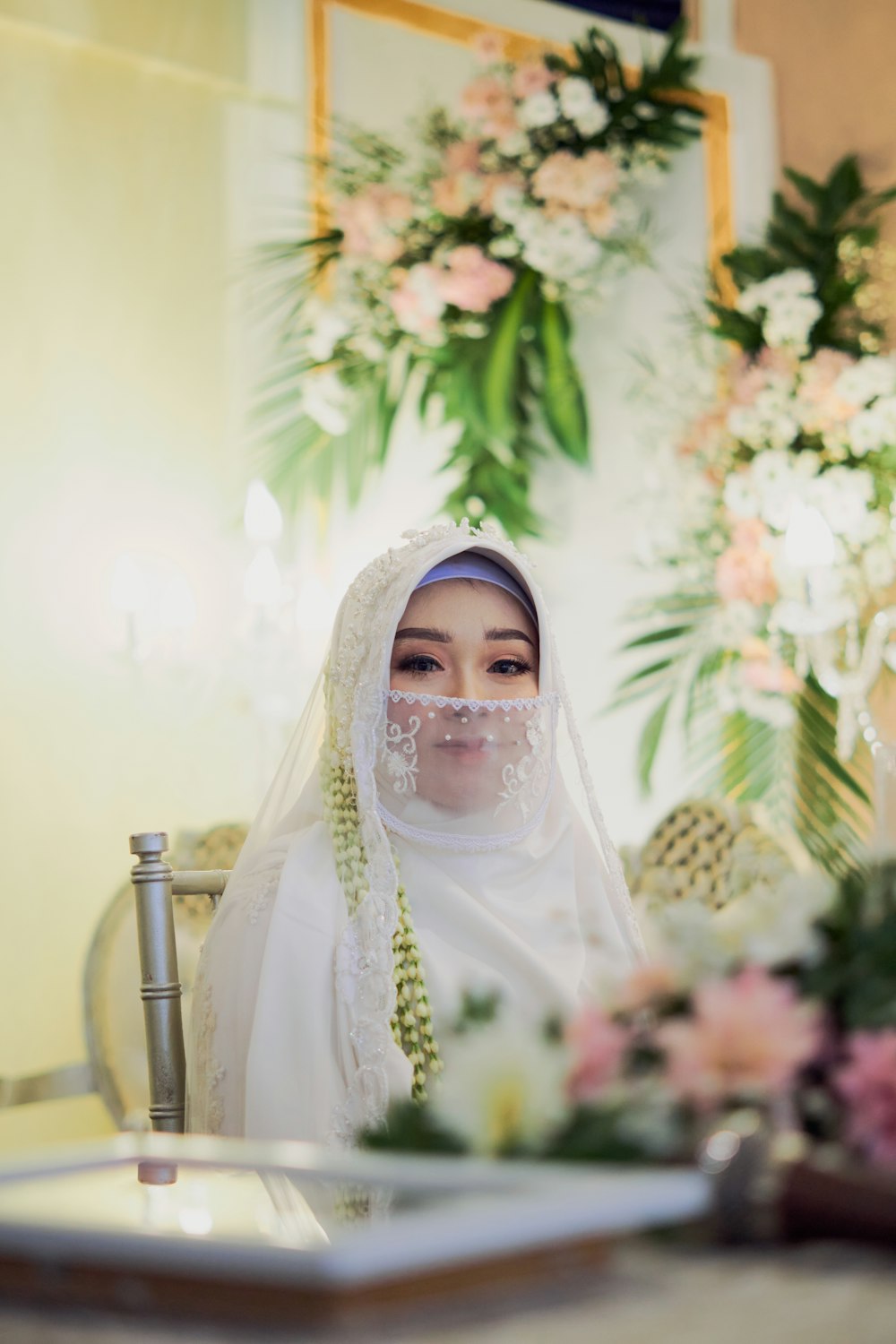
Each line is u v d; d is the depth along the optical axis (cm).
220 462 404
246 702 398
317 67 413
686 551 401
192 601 394
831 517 372
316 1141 158
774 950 74
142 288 398
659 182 424
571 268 406
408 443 417
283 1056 163
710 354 412
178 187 404
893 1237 62
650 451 416
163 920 168
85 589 387
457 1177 65
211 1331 56
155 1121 165
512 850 184
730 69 428
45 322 387
